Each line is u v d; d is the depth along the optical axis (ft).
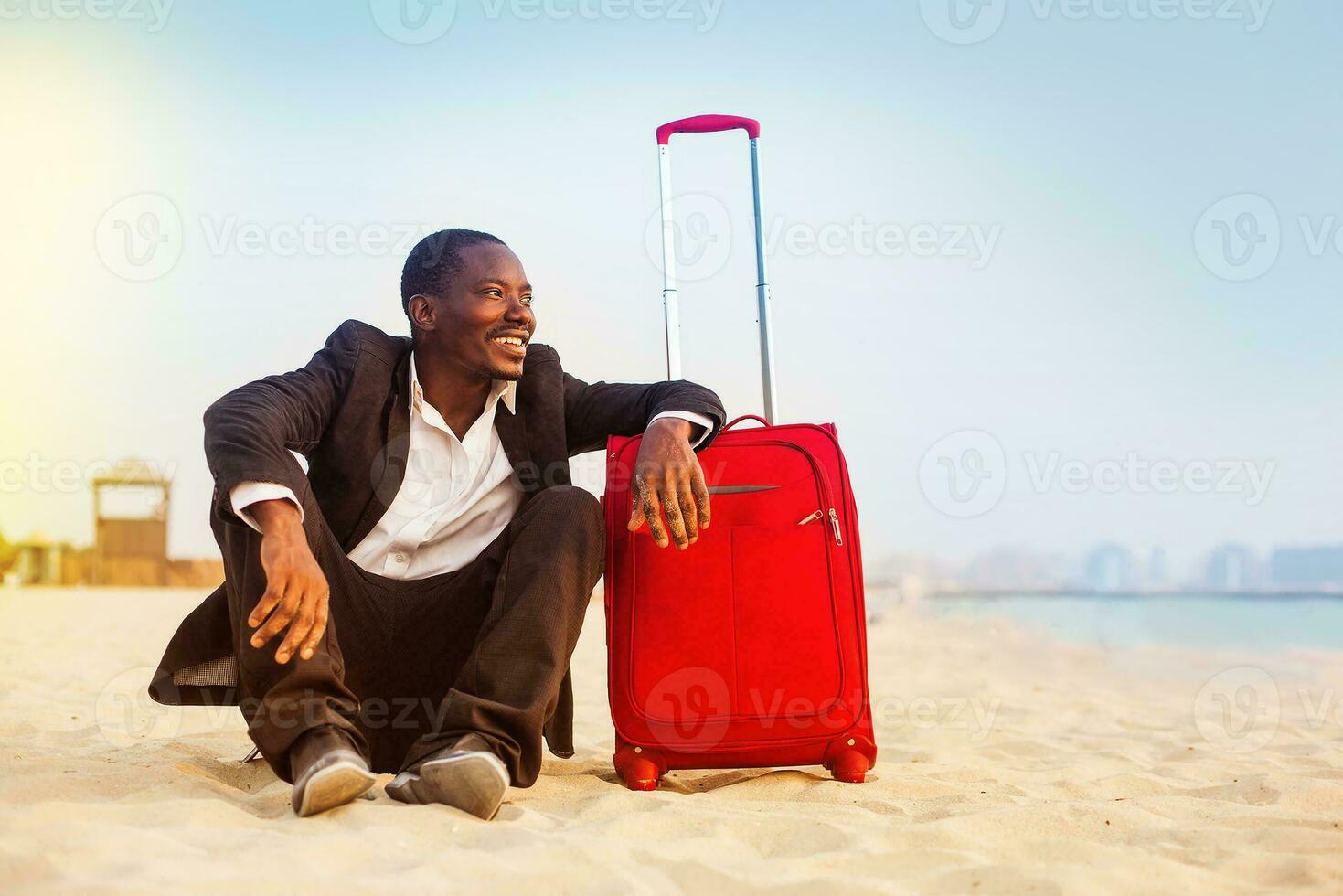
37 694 13.25
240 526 6.18
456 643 7.14
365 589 7.00
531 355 7.90
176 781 6.33
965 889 4.66
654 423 7.14
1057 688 18.16
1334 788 7.38
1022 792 7.48
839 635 7.23
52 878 4.27
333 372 7.23
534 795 6.82
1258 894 4.73
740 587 7.23
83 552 50.19
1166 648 26.27
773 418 9.93
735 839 5.57
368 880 4.51
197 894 4.14
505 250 7.57
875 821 6.08
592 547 6.77
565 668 6.75
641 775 7.02
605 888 4.50
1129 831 5.95
